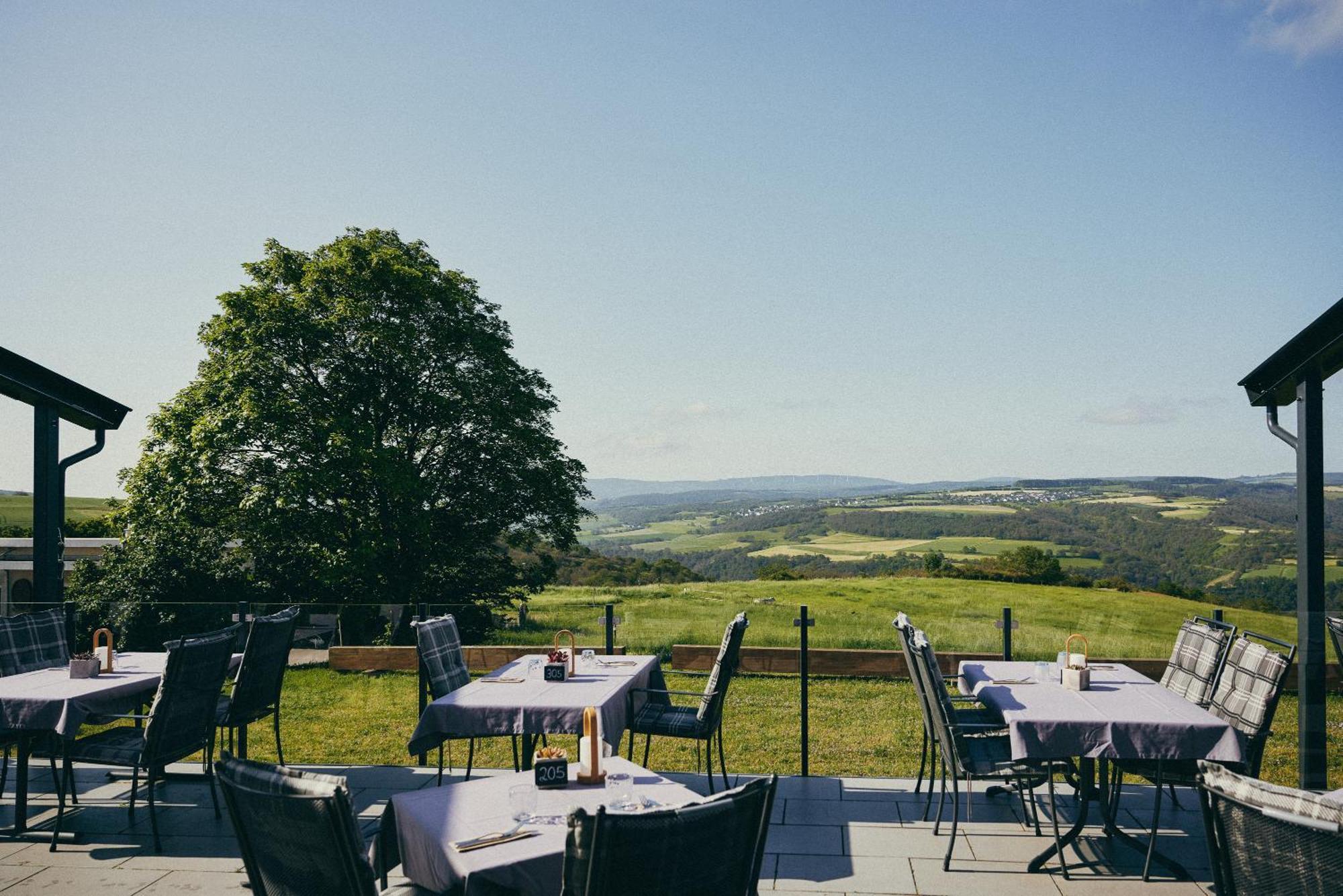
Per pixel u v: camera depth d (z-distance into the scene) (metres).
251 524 19.45
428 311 21.86
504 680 5.38
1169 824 5.18
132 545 19.94
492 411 21.69
